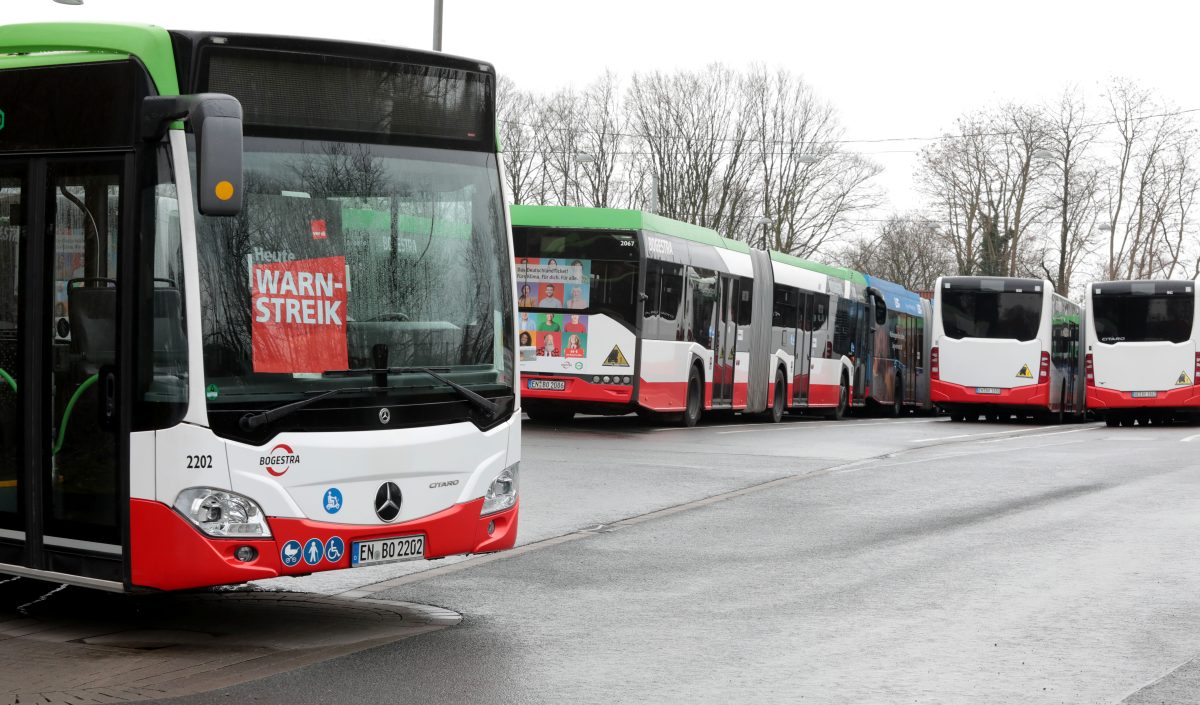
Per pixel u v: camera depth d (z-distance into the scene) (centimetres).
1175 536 1199
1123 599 901
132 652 753
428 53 836
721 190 6556
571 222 2397
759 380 3025
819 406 3456
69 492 784
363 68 809
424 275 822
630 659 731
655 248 2427
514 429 861
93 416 771
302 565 758
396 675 694
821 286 3459
